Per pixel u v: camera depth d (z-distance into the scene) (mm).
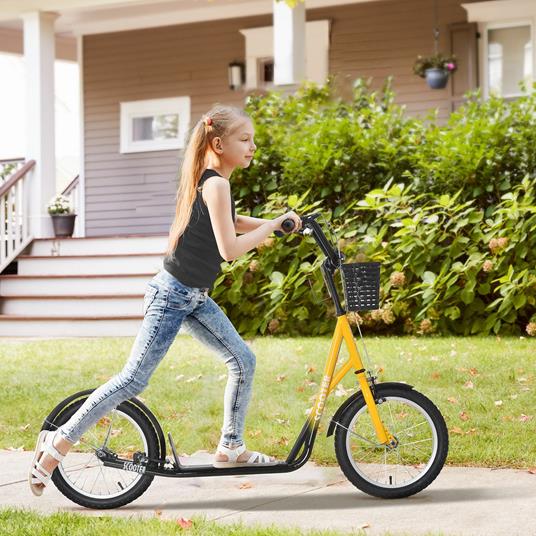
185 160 3979
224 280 9836
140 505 4074
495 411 5656
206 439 5293
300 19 11633
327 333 9297
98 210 14984
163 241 11695
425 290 8914
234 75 13875
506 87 12797
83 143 15023
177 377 7023
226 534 3479
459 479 4340
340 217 9922
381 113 10250
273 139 10391
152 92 14586
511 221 8945
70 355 8516
